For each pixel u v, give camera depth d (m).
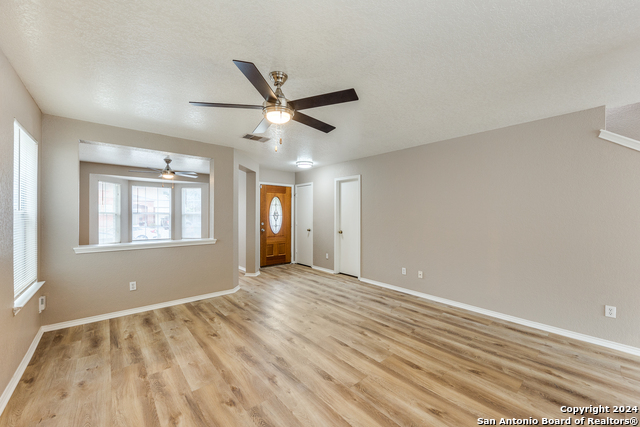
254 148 4.28
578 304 2.72
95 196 5.44
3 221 1.73
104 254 3.12
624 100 2.49
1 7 1.36
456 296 3.62
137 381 1.98
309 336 2.73
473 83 2.21
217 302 3.76
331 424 1.59
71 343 2.53
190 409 1.71
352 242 5.29
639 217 2.43
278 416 1.66
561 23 1.52
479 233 3.41
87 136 3.01
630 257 2.46
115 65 1.93
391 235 4.43
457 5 1.39
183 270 3.73
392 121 3.04
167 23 1.51
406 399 1.82
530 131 3.03
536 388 1.94
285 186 6.52
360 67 1.98
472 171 3.48
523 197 3.07
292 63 1.92
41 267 2.73
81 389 1.88
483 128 3.27
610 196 2.56
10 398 1.78
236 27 1.55
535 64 1.94
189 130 3.36
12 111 1.90
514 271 3.13
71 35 1.60
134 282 3.33
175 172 5.18
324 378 2.04
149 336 2.70
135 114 2.82
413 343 2.59
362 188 4.93
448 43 1.71
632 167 2.46
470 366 2.21
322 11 1.43
